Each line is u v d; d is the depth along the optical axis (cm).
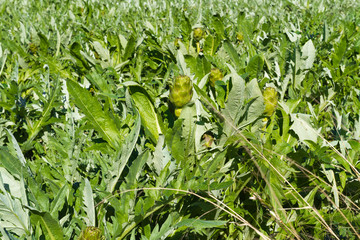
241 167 157
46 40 300
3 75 263
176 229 130
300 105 204
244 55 247
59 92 191
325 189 166
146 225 117
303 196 172
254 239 165
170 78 254
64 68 284
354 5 617
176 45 300
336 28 427
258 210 156
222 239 161
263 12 546
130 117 155
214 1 623
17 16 487
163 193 121
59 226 102
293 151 175
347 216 164
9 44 299
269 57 252
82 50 277
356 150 163
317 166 170
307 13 480
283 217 153
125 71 290
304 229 170
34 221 103
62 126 200
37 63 283
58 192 111
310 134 173
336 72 253
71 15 425
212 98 185
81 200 120
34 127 183
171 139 139
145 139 151
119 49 286
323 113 216
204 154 155
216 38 292
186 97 155
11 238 94
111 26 416
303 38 339
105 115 144
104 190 123
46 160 150
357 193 173
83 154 159
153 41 310
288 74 235
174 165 141
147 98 150
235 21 473
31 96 239
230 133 153
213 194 141
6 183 118
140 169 124
